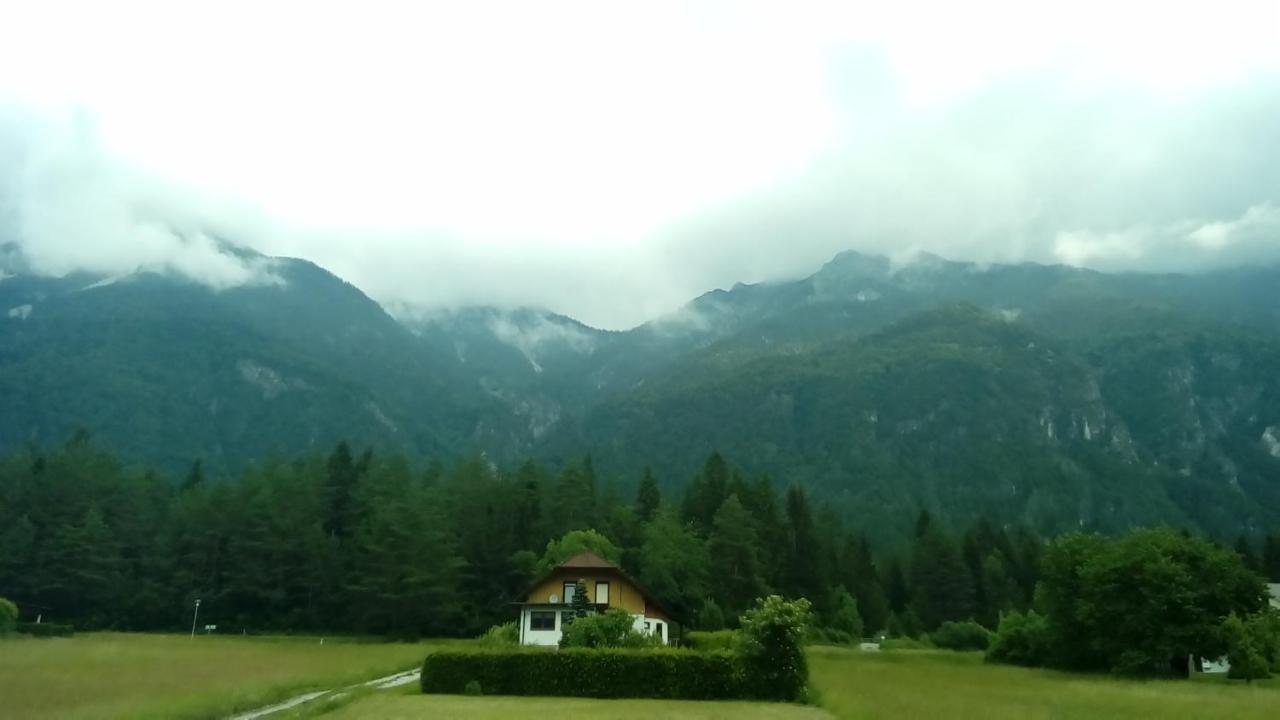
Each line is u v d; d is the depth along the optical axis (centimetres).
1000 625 8400
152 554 11612
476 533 11662
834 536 14850
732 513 11362
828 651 8894
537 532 11794
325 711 3466
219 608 11150
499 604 11225
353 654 6950
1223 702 4425
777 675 4112
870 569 13662
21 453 13450
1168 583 6838
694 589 10400
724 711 3609
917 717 3631
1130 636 6988
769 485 13500
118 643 7875
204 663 5425
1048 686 5509
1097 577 7200
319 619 11056
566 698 4097
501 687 4231
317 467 13238
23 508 11531
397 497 11544
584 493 12812
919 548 13675
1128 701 4447
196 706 3284
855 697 4366
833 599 12250
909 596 14012
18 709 3181
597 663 4216
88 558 10994
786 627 4131
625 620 4916
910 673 6494
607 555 10231
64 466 12206
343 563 11194
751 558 11169
